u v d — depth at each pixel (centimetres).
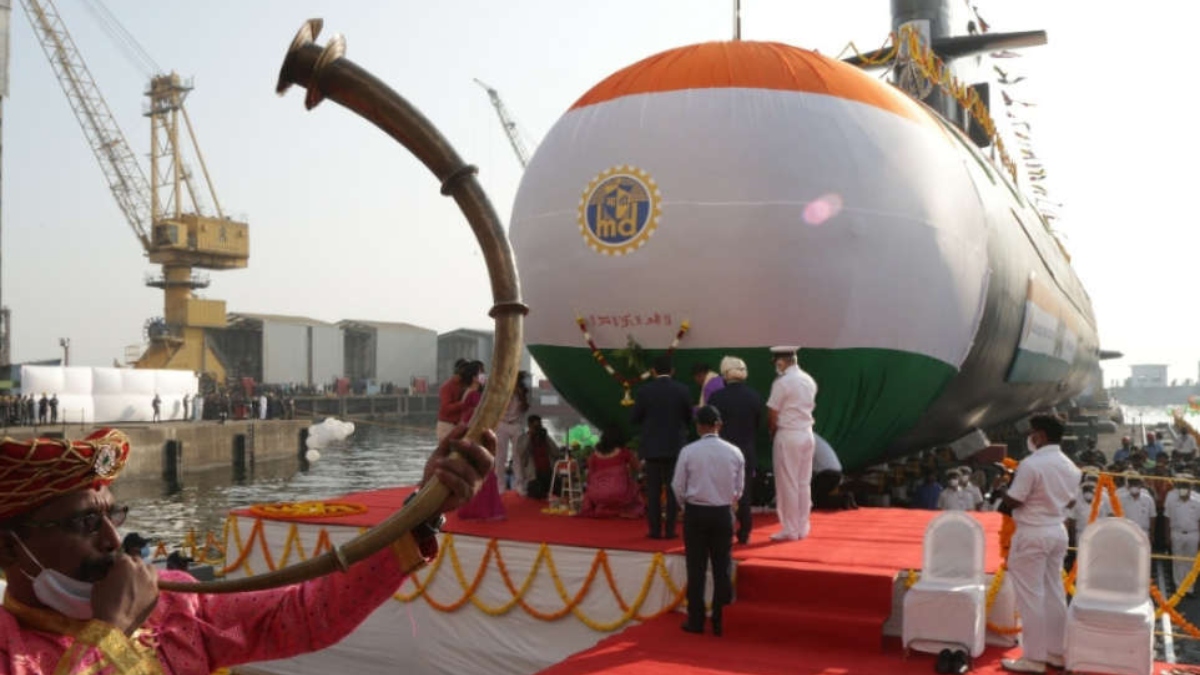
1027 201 2091
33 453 144
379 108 161
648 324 1020
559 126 1134
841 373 1030
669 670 642
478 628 884
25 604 151
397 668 919
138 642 161
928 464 1753
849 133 1042
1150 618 630
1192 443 3238
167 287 7738
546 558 848
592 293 1040
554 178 1085
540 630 855
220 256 7906
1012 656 686
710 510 719
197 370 7481
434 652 903
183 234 7594
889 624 728
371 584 174
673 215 1000
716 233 989
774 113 1028
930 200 1082
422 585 912
